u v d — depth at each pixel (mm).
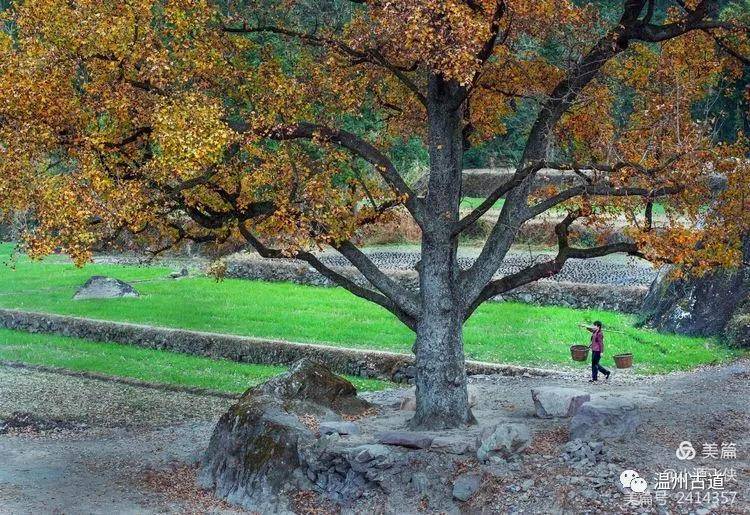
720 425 15695
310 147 19672
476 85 17125
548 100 17125
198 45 16359
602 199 17344
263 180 16375
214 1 20047
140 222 15953
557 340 26328
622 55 18578
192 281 39812
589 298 30609
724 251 16062
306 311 32000
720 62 18016
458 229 16719
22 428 21562
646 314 28125
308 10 20672
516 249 39250
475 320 29141
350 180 17812
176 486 17203
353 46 16672
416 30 14094
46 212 15102
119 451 19438
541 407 17516
